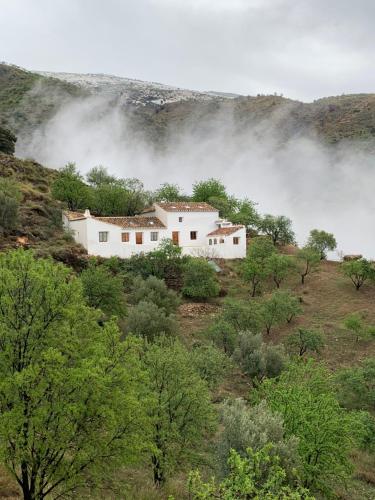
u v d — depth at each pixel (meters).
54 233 60.19
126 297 47.25
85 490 15.79
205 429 20.64
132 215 76.31
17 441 12.05
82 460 12.88
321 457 20.19
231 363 36.97
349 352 46.00
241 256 68.25
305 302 56.41
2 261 14.28
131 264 57.31
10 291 13.39
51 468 13.09
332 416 20.66
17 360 13.10
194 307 52.25
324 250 74.44
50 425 12.70
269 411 19.19
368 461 27.94
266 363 37.94
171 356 20.45
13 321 13.27
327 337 48.62
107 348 14.28
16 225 55.44
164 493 17.58
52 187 75.94
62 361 12.34
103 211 75.50
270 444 12.95
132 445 13.49
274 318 48.97
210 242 67.12
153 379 19.58
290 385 24.09
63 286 13.96
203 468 19.91
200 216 67.44
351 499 22.56
